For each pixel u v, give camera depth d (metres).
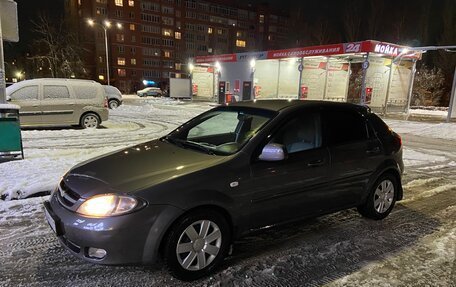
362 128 4.29
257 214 3.33
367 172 4.21
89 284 2.91
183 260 2.94
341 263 3.36
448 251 3.65
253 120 3.72
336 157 3.88
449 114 17.91
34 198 4.85
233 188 3.12
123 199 2.74
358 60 25.14
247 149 3.31
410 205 5.11
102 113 12.05
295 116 3.73
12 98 10.34
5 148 6.51
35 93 10.73
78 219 2.74
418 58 23.91
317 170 3.70
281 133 3.56
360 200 4.25
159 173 3.02
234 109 4.18
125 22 77.88
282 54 24.58
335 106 4.13
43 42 48.41
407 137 13.11
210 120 4.31
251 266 3.26
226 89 29.45
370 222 4.41
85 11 74.06
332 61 26.42
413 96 33.12
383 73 23.95
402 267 3.31
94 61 75.81
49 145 8.77
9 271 3.08
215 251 3.10
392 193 4.61
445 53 33.75
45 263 3.23
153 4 81.62
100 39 75.50
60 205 2.96
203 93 35.09
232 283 2.98
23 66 62.28
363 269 3.26
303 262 3.36
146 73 82.81
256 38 103.31
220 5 94.38
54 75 46.69
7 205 4.57
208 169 3.06
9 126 6.51
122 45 78.12
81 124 11.69
